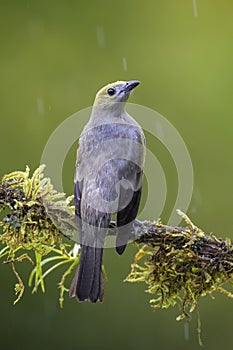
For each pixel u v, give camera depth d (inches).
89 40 676.1
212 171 621.6
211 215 603.8
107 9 685.9
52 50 670.5
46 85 657.6
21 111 647.1
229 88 650.8
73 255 319.3
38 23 678.5
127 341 570.9
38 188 301.4
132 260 569.3
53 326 566.9
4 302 563.8
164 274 299.7
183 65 665.0
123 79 665.0
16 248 305.6
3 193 300.5
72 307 568.1
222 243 295.1
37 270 316.5
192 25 681.0
